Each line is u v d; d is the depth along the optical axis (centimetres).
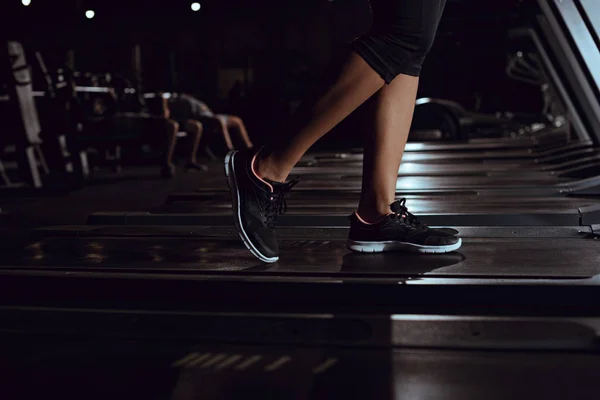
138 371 130
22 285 172
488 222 253
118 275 170
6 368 132
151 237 236
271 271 169
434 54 1293
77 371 130
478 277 159
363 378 123
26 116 501
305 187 370
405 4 160
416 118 925
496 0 549
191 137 678
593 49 343
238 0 589
